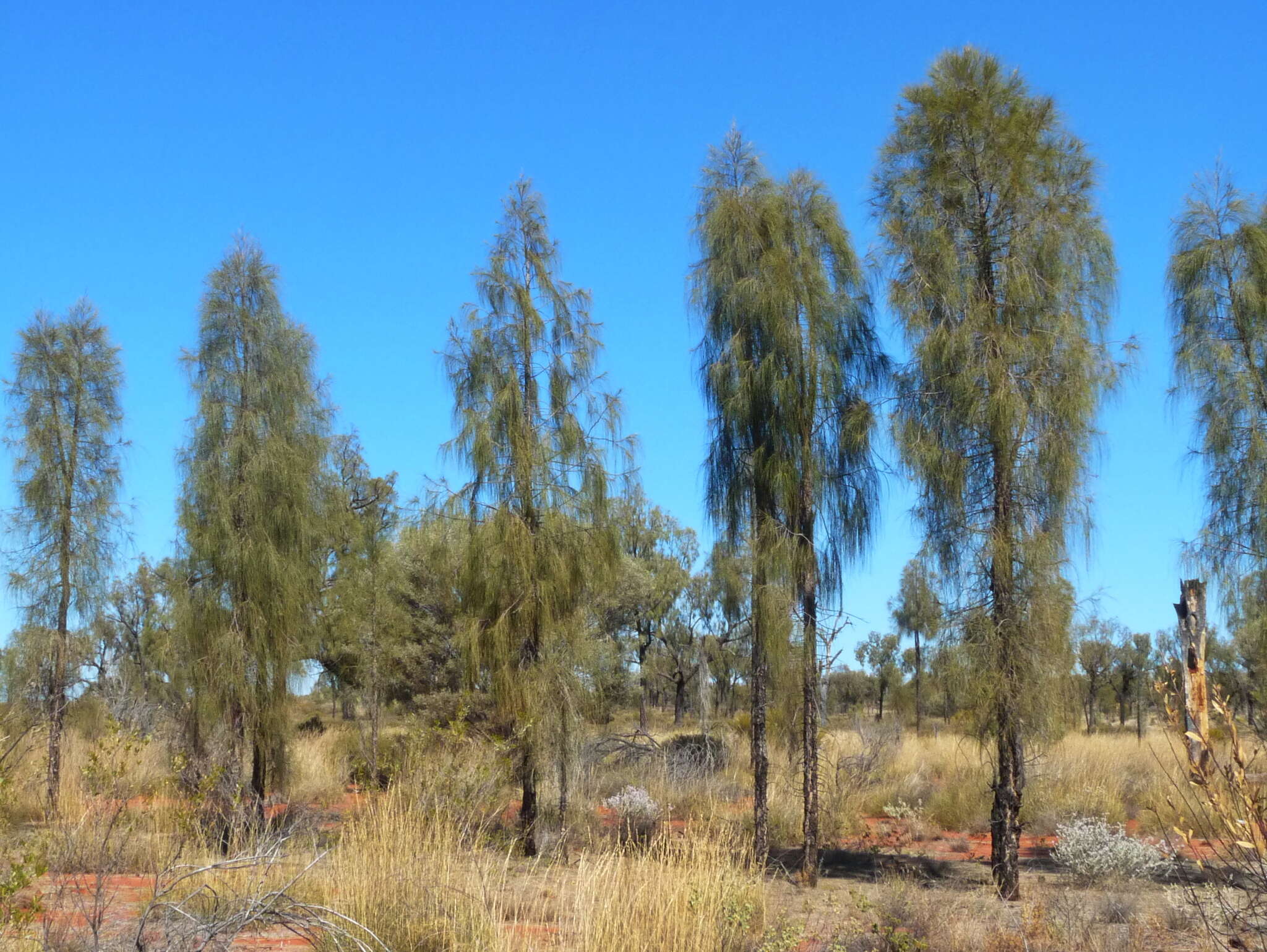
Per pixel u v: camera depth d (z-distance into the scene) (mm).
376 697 20953
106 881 8078
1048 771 18156
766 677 12469
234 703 13344
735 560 12594
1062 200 11797
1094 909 9250
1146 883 11086
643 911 6902
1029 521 11289
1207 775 4555
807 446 12258
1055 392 11297
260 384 14172
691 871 7602
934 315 11766
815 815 11789
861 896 8734
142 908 7191
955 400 11398
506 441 13500
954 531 11461
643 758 21094
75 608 16422
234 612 13570
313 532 14586
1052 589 11141
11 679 15586
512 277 13773
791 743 12828
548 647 13219
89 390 17062
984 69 12078
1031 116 11875
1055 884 11852
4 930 5750
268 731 13617
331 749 20891
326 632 20578
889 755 21328
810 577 12297
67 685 16328
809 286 12398
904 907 8453
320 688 25281
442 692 21734
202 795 9562
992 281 11789
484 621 13383
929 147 12117
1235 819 4395
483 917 6887
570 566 13477
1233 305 14750
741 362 12211
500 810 10273
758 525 12430
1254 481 14438
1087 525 11367
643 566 29812
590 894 7051
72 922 6906
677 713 35531
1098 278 11750
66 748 16531
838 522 12664
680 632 33656
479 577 13328
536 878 9797
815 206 12617
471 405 13547
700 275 12953
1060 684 11320
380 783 10898
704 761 21500
